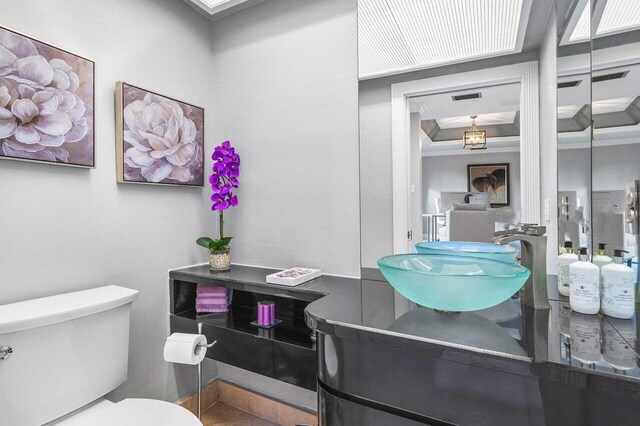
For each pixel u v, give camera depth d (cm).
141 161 163
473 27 137
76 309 121
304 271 162
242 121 196
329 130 168
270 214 186
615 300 94
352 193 162
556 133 117
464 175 136
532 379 71
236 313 180
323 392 99
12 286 123
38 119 126
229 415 191
